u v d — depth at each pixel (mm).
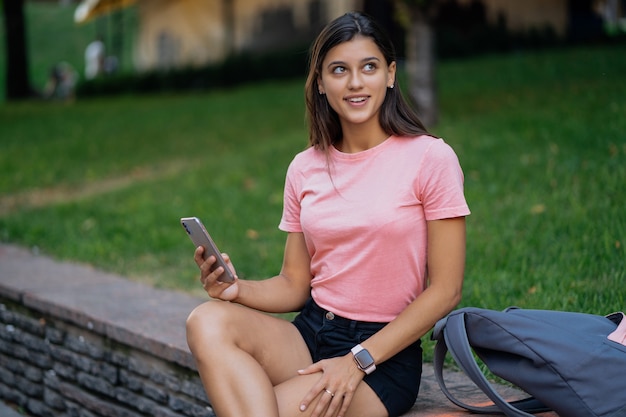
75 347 4566
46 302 4758
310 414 2707
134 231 6949
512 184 6273
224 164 9328
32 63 33438
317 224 2885
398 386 2809
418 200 2783
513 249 4914
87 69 29531
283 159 9039
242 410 2615
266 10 21781
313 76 2949
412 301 2848
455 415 2838
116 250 6406
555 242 4895
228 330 2754
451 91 12211
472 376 2635
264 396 2625
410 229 2783
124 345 4160
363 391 2766
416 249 2807
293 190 3074
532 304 4066
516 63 14328
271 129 11859
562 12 18750
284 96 15359
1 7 25281
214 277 2896
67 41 35062
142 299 4738
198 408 3703
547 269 4531
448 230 2746
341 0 19375
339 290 2891
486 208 5820
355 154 2887
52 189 9742
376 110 2852
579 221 5086
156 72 21719
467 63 15859
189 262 5953
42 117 16062
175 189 8445
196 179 8750
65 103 19672
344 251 2857
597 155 6477
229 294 2928
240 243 6207
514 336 2584
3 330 5316
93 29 35656
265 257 5730
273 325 2936
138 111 15750
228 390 2654
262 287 3039
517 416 2582
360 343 2814
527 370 2570
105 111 16391
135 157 11094
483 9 18484
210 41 23453
